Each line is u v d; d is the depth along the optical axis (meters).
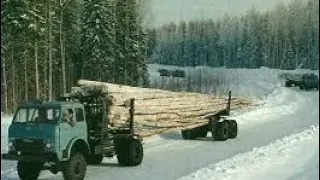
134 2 59.47
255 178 13.79
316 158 16.66
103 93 16.67
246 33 121.81
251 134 26.06
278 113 36.88
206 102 23.62
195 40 150.38
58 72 56.44
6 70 47.75
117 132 17.33
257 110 37.22
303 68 96.50
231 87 65.00
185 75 90.69
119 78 57.22
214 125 23.58
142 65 59.78
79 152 14.99
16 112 14.19
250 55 118.06
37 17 44.06
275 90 57.59
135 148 16.86
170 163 17.38
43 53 50.69
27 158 13.70
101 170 16.16
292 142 20.38
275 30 110.38
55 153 13.68
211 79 77.94
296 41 101.06
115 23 55.81
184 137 24.05
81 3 56.09
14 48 45.22
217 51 143.00
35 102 14.33
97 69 52.03
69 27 55.50
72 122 14.46
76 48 56.12
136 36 59.03
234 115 34.06
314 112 37.16
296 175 14.20
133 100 17.62
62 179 14.82
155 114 19.56
